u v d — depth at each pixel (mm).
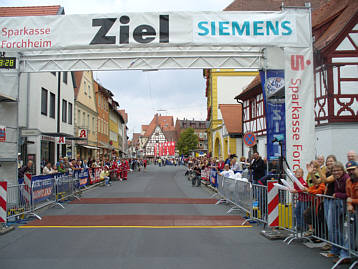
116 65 10117
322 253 5852
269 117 9953
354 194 5188
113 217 9242
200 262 5383
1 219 7586
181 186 19250
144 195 14469
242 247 6293
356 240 5199
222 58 10070
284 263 5367
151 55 10070
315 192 6414
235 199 10078
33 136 18297
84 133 24078
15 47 9945
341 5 14617
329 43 12500
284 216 7180
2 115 10297
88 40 9820
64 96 24141
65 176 12242
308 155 9320
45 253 5863
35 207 9422
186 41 9711
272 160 9844
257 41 9641
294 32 9672
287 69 9523
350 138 12375
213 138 35000
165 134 116688
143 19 9789
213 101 35156
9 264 5277
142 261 5418
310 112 9453
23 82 18219
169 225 8203
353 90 12453
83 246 6297
